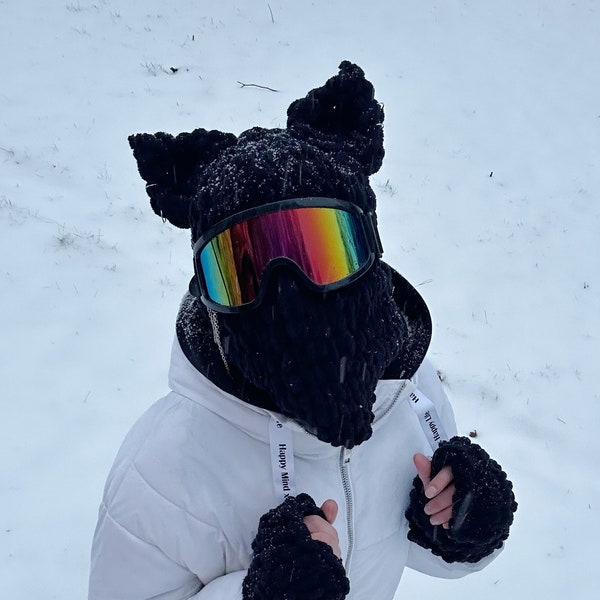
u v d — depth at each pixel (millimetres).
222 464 778
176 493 760
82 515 2135
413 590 1981
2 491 2178
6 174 3697
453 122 4797
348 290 692
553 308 3334
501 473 815
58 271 3119
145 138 782
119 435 2418
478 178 4273
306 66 5238
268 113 4660
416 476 875
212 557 783
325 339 667
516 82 5289
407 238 3713
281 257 659
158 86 4777
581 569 2127
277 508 716
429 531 831
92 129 4223
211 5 5910
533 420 2684
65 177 3771
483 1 6383
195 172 785
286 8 6008
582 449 2574
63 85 4609
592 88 5293
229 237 691
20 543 2037
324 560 663
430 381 976
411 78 5238
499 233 3832
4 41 4996
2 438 2348
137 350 2787
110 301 3012
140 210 3600
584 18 6211
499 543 838
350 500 829
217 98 4746
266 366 680
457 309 3260
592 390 2863
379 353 713
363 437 682
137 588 800
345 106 833
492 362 2959
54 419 2445
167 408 809
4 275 3055
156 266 3258
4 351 2701
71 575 1975
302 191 702
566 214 4047
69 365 2676
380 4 6230
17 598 1905
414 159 4379
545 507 2320
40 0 5594
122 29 5379
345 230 699
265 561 666
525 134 4738
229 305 685
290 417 722
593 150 4637
